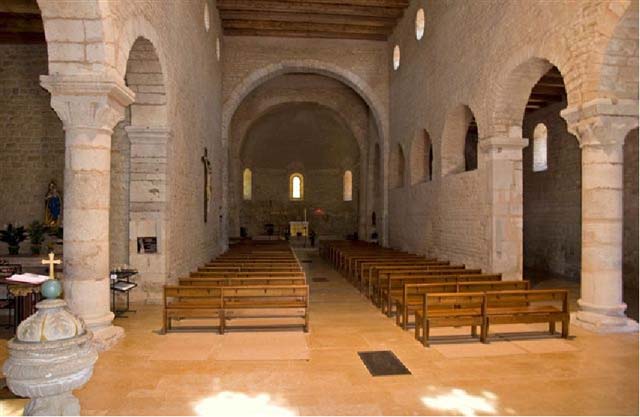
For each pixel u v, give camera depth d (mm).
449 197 12953
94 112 6281
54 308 3617
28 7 10641
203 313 7168
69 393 3693
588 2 7285
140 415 4363
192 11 11703
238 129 23797
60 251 12633
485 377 5340
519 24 9312
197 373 5449
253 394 4848
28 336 3439
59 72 6133
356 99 24016
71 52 6117
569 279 13781
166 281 9375
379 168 21484
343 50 19297
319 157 31172
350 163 30375
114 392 4891
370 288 10164
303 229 29812
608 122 7027
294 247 26844
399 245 17703
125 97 6688
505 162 10352
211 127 15148
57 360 3387
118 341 6672
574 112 7492
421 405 4590
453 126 13242
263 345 6586
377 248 17312
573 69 7676
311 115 28391
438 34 13758
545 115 15336
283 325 7777
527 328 7512
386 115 19453
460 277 8992
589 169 7379
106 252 6570
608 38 6895
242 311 8820
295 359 5973
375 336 7098
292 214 31578
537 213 15898
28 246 13109
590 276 7473
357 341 6816
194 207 12094
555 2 8133
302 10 16531
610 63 7031
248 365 5734
